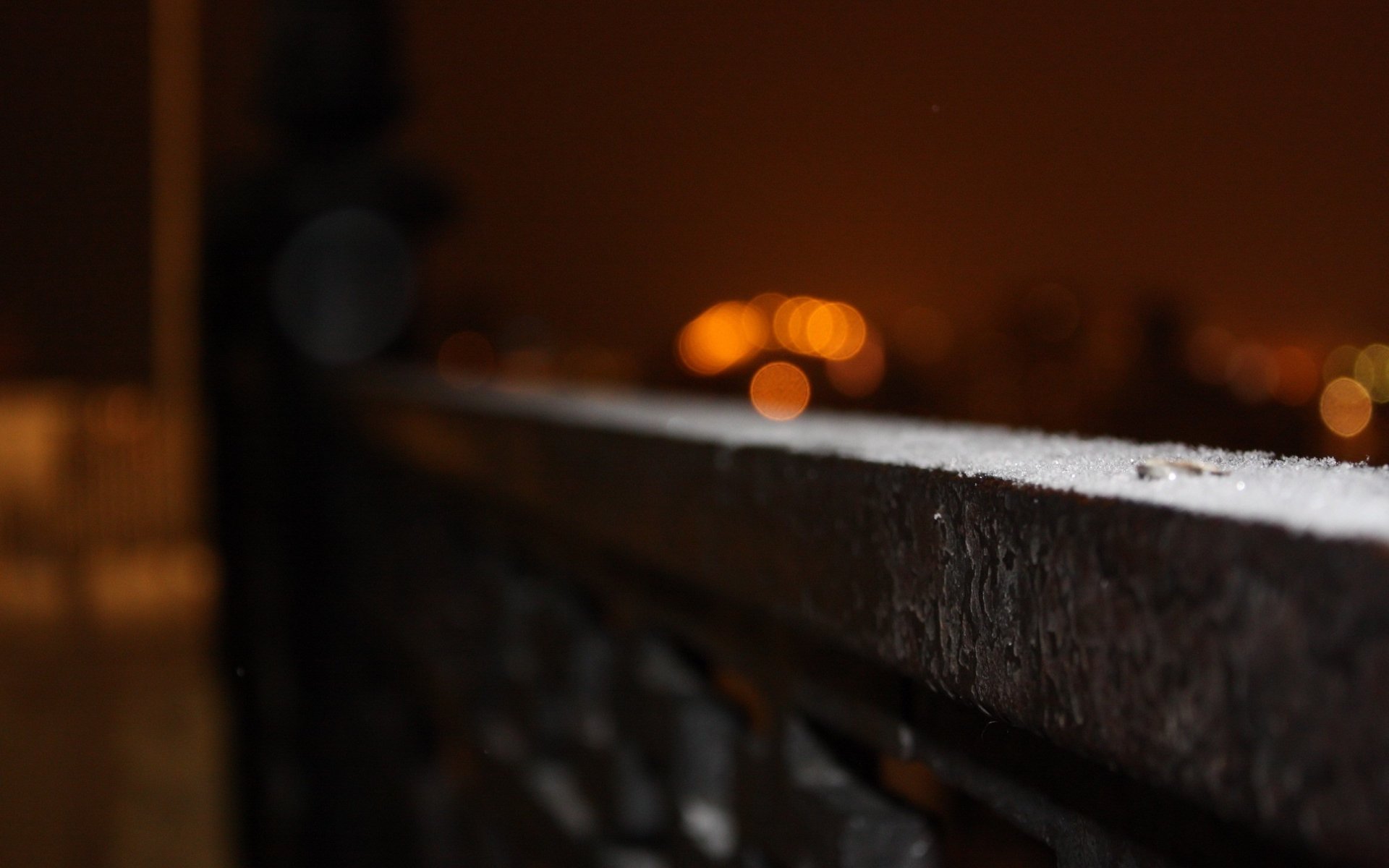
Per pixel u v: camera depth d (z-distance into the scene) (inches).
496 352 552.7
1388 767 21.7
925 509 38.7
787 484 50.1
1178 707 26.7
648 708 82.0
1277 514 25.1
